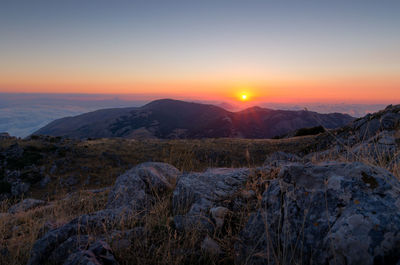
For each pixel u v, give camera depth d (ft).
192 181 14.35
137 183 16.20
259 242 6.98
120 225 10.50
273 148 142.82
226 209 10.42
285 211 6.70
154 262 7.73
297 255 5.74
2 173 116.16
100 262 7.11
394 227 4.58
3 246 10.89
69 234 9.70
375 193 5.54
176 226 10.40
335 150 16.92
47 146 158.92
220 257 8.11
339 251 4.79
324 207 5.98
